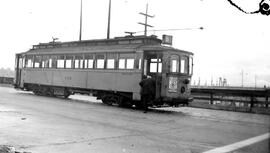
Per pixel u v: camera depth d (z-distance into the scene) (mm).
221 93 21297
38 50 26219
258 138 9391
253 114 18172
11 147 6805
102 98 20219
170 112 17328
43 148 7020
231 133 10289
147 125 11297
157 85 17156
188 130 10539
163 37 18938
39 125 9977
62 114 13109
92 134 9000
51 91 24375
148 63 17922
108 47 20047
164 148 7586
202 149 7617
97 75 20359
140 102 18375
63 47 24172
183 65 17844
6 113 12258
